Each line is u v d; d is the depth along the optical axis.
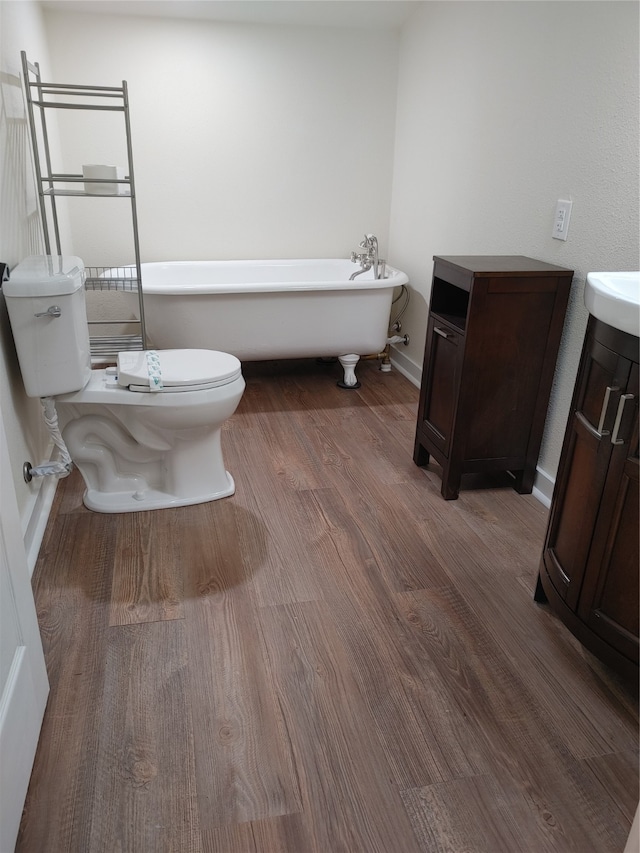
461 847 1.12
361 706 1.40
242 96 3.47
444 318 2.24
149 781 1.22
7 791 1.05
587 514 1.42
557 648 1.60
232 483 2.31
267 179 3.65
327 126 3.62
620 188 1.85
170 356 2.21
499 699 1.43
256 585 1.79
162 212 3.57
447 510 2.23
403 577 1.85
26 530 1.85
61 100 3.28
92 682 1.44
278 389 3.38
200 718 1.36
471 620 1.68
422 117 3.27
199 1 3.07
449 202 3.00
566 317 2.14
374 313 3.26
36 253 2.58
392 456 2.64
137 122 3.39
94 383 2.05
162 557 1.91
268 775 1.24
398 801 1.20
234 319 3.08
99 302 3.61
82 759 1.26
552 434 2.27
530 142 2.29
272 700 1.41
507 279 2.01
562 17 2.06
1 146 2.04
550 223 2.20
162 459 2.19
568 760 1.29
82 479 2.37
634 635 1.33
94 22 3.20
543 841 1.13
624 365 1.30
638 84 1.75
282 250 3.81
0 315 1.80
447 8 2.88
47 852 1.09
